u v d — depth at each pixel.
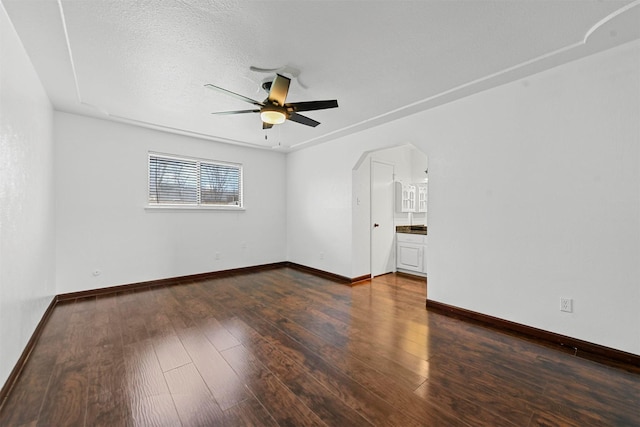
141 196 3.88
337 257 4.48
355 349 2.20
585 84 2.15
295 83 2.57
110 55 2.13
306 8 1.65
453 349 2.20
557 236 2.30
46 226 2.79
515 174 2.52
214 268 4.62
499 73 2.38
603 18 1.72
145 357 2.06
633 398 1.62
